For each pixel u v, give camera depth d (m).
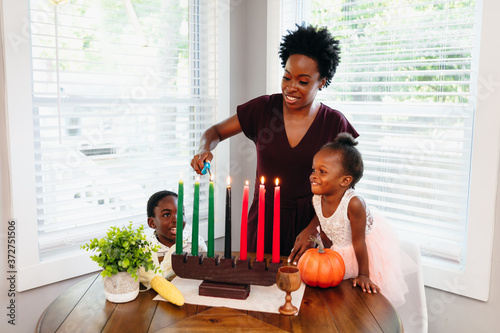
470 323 1.93
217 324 1.27
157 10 2.25
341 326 1.27
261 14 2.48
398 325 1.29
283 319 1.30
